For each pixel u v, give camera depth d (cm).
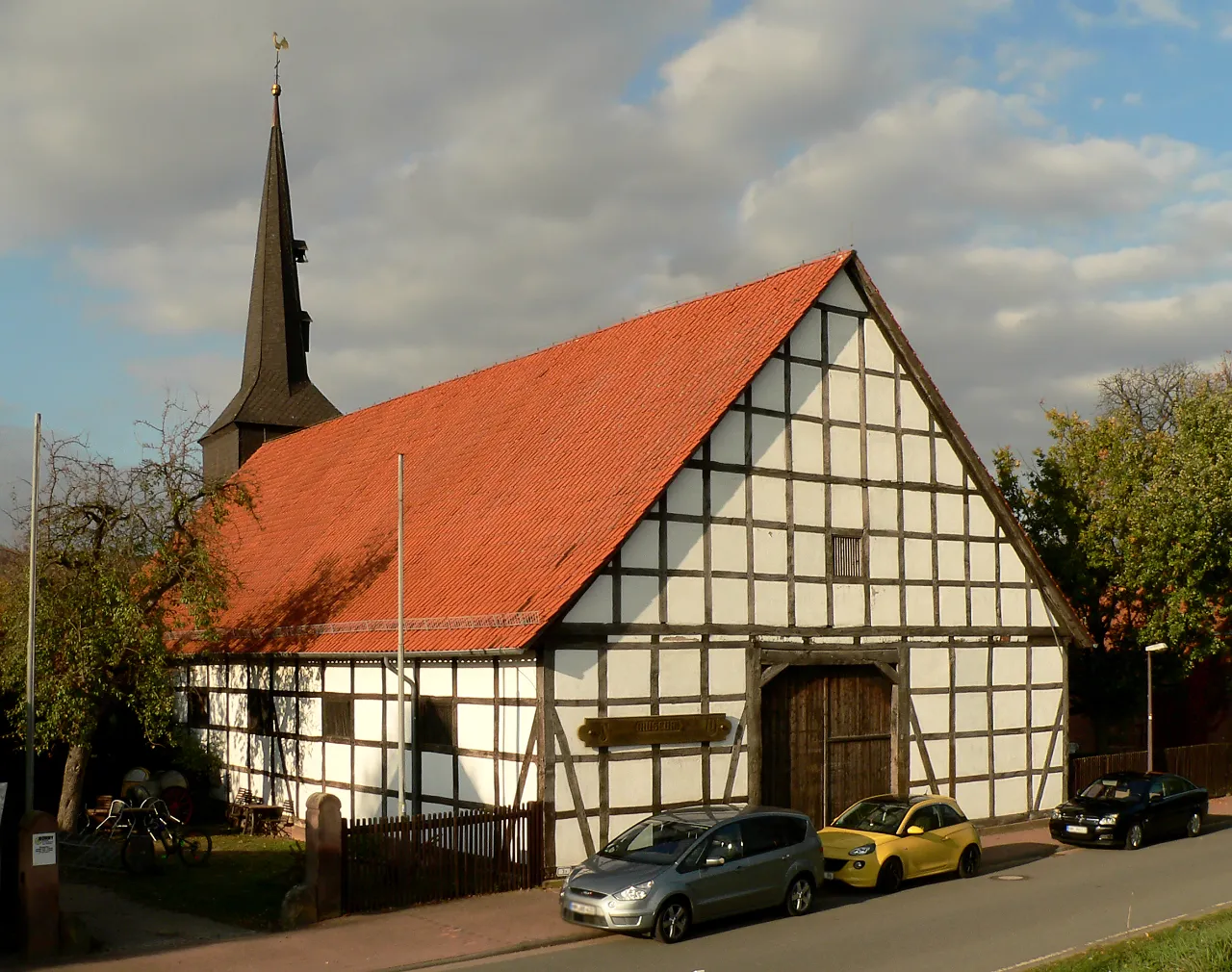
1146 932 1625
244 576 3234
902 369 2616
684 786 2164
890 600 2542
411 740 2323
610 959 1533
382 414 3656
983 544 2736
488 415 3055
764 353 2341
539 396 2930
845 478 2489
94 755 2869
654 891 1612
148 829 2195
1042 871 2202
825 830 2095
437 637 2197
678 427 2311
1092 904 1855
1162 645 3212
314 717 2644
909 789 2533
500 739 2098
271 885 2005
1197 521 3316
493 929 1691
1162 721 4091
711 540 2255
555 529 2277
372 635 2411
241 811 2717
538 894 1920
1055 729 2856
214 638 2605
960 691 2661
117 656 2388
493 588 2222
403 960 1532
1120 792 2581
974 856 2159
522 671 2059
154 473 2464
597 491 2302
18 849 1564
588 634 2064
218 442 4403
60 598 2348
